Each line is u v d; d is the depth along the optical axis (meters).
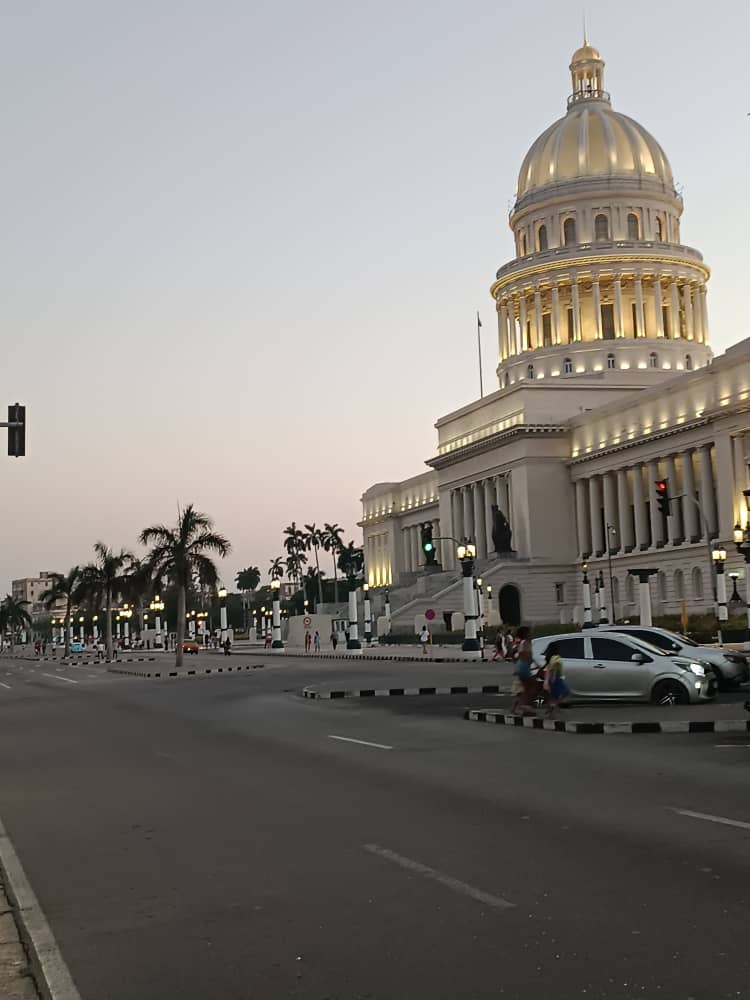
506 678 42.16
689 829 11.66
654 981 6.91
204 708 32.66
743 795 13.76
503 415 117.62
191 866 10.84
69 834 12.88
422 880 9.79
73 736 25.02
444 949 7.74
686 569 95.00
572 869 10.00
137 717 30.14
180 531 72.00
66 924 8.87
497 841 11.38
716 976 6.96
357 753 19.59
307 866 10.58
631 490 108.94
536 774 16.17
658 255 124.69
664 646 32.56
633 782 15.09
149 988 7.22
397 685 39.16
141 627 150.62
